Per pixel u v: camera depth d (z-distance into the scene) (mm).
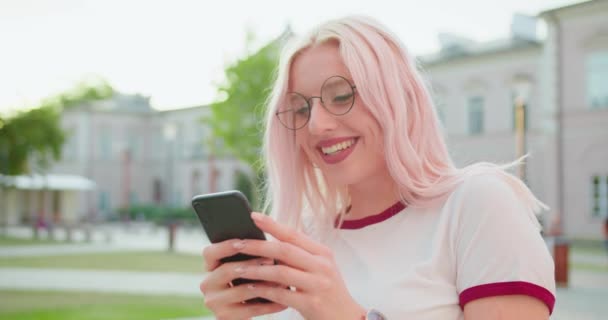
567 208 26219
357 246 1618
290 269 1235
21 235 29219
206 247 1352
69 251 19078
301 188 1770
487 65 29719
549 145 26750
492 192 1355
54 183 39156
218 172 46156
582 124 25797
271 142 1758
